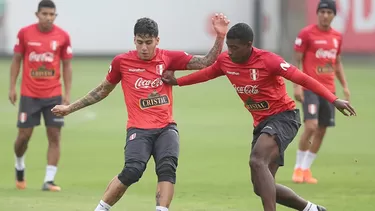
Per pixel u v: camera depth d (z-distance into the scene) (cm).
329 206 3350
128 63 2827
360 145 5422
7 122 6456
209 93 8538
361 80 9294
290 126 2770
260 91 2758
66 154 5000
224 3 11300
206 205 3375
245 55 2716
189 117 6812
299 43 4156
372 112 7094
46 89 3847
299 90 3991
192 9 11325
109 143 5450
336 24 10656
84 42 11269
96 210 2731
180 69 2889
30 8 10925
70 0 11162
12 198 3512
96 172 4362
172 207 3316
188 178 4150
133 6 11300
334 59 4172
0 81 8988
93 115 6944
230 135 5822
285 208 3284
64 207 3284
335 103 2656
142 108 2797
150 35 2766
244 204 3400
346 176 4228
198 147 5278
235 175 4244
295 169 4075
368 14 10619
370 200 3500
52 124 3838
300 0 10900
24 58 3869
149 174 4300
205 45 11388
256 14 11150
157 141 2762
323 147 5338
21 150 3841
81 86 8412
